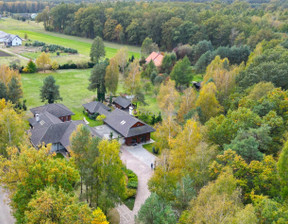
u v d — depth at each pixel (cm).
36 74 10656
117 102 8194
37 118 6112
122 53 10656
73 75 10969
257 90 5691
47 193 2533
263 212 2659
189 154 3959
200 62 11362
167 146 5053
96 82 8375
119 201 3619
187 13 17738
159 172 3741
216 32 14900
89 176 3359
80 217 2525
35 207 2459
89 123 7012
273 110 4906
